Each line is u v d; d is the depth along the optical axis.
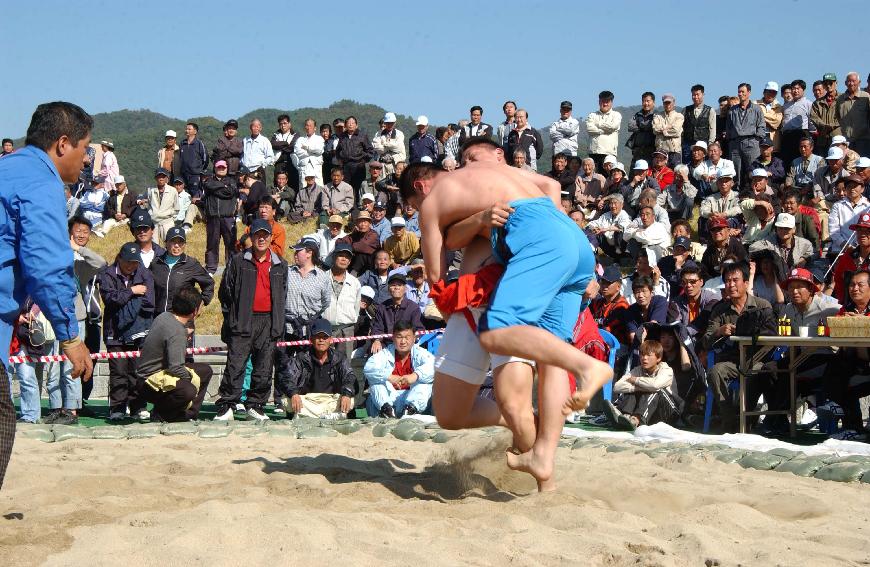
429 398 10.12
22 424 8.37
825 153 15.62
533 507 4.46
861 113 15.23
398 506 4.48
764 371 8.95
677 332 9.69
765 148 15.53
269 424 8.45
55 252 3.78
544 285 4.32
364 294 11.90
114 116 101.44
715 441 7.60
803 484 5.62
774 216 13.29
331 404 10.45
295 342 10.59
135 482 5.07
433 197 4.70
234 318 10.08
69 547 3.62
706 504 4.80
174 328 9.34
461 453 5.41
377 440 7.63
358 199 18.55
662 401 9.35
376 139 18.25
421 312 11.94
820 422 9.49
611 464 6.30
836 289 10.71
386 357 10.29
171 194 18.17
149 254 10.97
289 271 11.34
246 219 17.36
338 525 3.98
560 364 4.18
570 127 17.50
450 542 3.73
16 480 5.24
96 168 19.48
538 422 4.71
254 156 18.95
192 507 4.43
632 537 3.91
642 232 14.05
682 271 11.06
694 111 16.53
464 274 4.78
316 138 18.42
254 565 3.38
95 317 10.83
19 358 9.50
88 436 7.86
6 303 3.78
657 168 15.86
